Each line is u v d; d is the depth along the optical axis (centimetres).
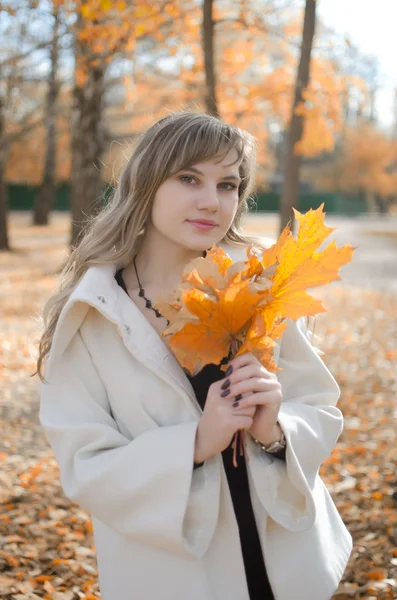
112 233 183
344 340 905
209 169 172
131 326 169
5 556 350
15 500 425
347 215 6025
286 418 169
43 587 325
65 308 166
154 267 185
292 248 155
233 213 179
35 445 543
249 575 166
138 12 862
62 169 3616
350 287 1460
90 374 174
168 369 167
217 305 148
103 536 174
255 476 162
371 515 392
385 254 2395
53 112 2116
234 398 155
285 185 1034
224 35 1155
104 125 1561
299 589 164
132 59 1168
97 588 328
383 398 649
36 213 3659
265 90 1109
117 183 192
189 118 176
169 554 163
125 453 159
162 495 155
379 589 315
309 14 928
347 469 469
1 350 845
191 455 154
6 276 1595
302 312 150
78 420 170
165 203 174
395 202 6588
